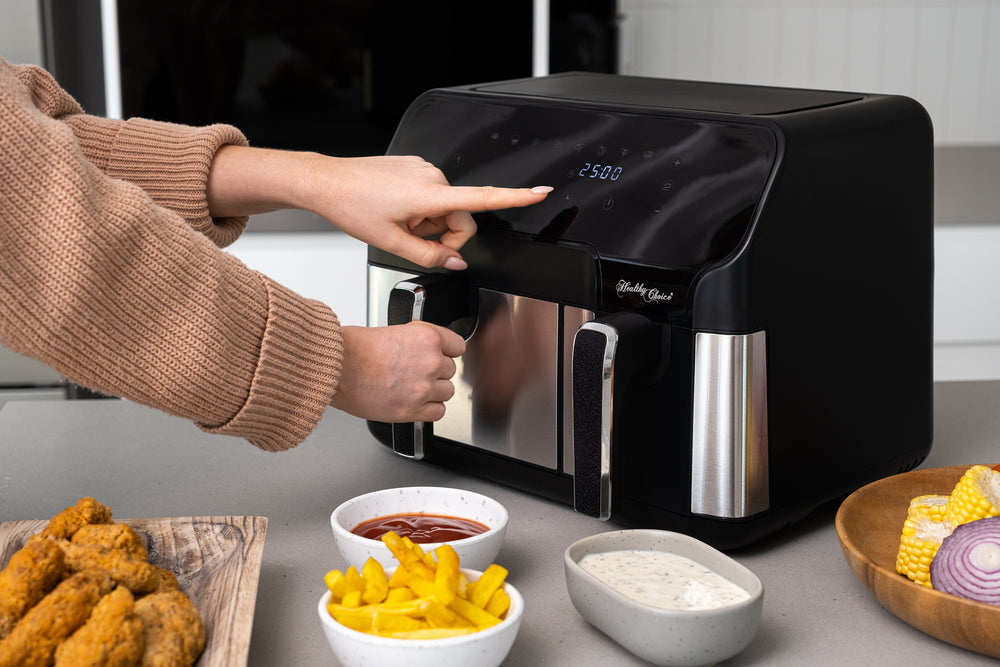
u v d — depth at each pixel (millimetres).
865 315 838
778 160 746
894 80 2631
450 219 873
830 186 783
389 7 2027
